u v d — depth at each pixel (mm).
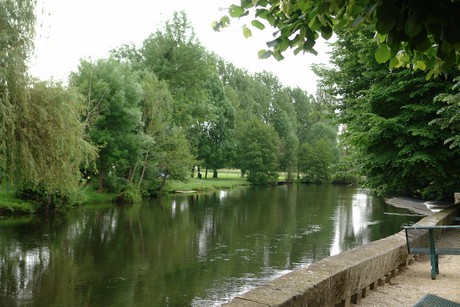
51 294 11531
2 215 24281
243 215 27531
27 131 16547
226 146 63188
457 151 13172
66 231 20625
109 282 12711
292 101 92500
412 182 15477
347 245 18172
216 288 12258
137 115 34031
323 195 45656
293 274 4656
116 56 48312
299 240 19266
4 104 15250
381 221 25281
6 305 10648
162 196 41344
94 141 32281
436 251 7426
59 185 18219
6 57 15438
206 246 17875
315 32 2939
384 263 6758
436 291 6539
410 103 14250
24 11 15898
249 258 15875
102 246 17562
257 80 88000
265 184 66750
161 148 39438
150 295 11594
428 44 2219
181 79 47000
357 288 5555
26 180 17516
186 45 46906
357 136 14219
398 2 2059
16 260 15000
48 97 17359
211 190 51250
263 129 67438
